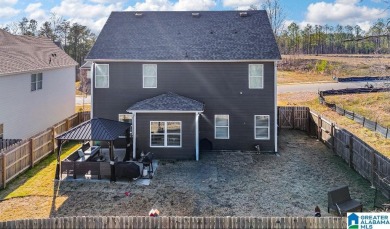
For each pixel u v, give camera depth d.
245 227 10.12
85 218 10.28
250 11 26.02
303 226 10.12
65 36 80.06
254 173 18.20
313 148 22.98
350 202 13.35
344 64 69.62
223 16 25.69
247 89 22.28
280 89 46.72
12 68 21.62
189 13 26.14
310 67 73.38
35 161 19.25
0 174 15.67
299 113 28.62
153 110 20.27
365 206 13.72
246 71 22.17
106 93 22.62
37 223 10.23
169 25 25.00
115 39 23.69
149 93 22.53
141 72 22.41
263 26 24.55
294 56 87.38
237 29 24.38
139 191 15.63
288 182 16.83
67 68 30.86
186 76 22.38
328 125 23.02
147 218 10.26
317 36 105.06
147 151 20.70
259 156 21.34
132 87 22.53
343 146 20.11
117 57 22.19
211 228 10.13
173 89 22.45
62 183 16.48
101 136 16.86
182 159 20.62
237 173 18.22
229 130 22.52
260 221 10.12
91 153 19.38
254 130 22.42
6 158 16.11
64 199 14.68
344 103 34.78
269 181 17.00
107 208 13.82
